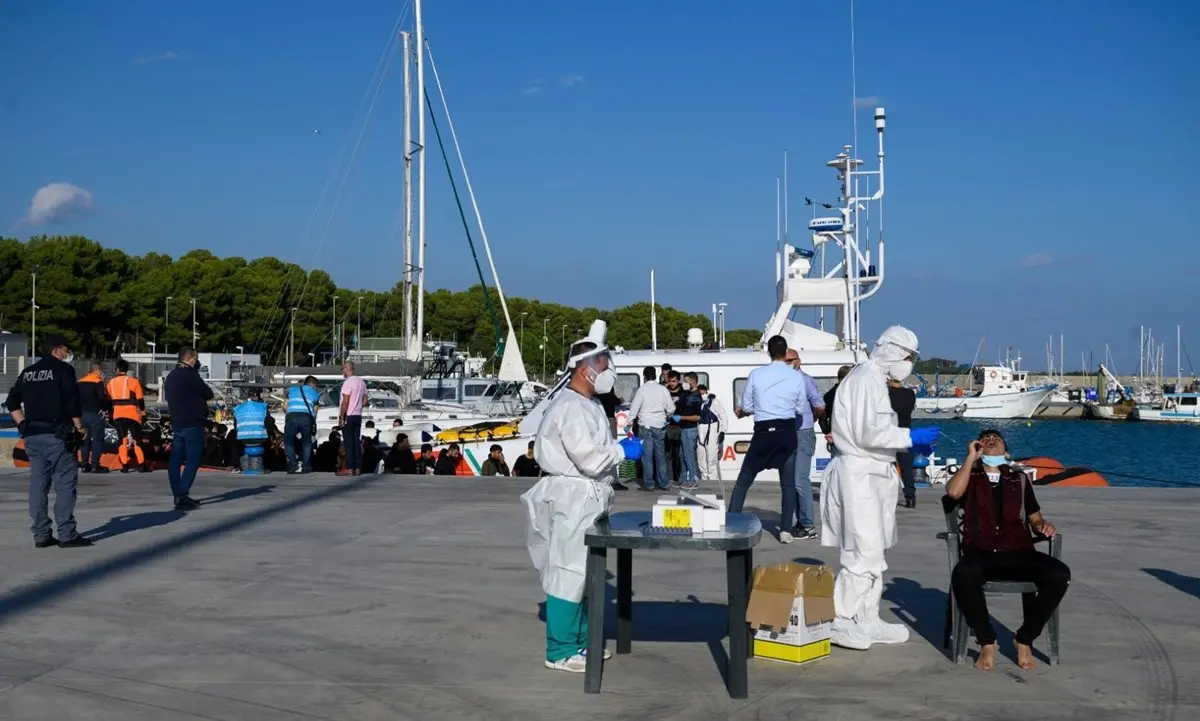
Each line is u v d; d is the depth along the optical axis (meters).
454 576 9.91
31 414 11.17
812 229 23.67
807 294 22.22
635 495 15.89
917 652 7.39
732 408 19.25
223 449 22.89
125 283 96.06
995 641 7.07
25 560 10.63
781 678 6.78
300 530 12.58
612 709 6.18
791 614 7.09
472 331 131.50
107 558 10.76
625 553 7.31
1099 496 16.20
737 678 6.36
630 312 144.50
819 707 6.20
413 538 12.02
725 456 19.27
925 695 6.42
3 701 6.28
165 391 14.38
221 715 6.05
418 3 39.69
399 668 6.98
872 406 7.36
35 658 7.20
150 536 12.12
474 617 8.36
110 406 20.73
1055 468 21.36
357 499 15.45
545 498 6.91
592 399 7.00
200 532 12.41
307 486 17.12
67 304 87.25
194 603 8.80
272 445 22.52
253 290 105.25
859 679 6.76
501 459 21.36
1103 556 11.11
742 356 19.38
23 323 86.75
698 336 20.91
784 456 11.77
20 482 18.17
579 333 142.12
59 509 11.29
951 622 7.34
